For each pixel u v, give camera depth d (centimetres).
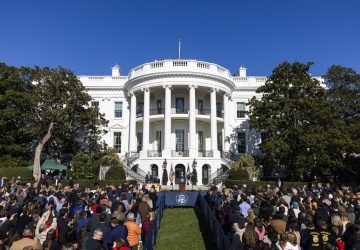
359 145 2544
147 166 3228
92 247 632
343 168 2897
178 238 1209
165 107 3372
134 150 3541
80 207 984
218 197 1334
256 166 3108
